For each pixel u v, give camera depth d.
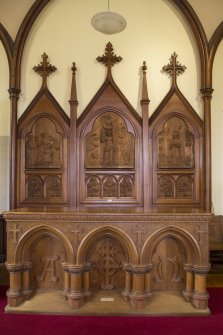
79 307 2.54
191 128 4.02
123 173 3.97
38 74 4.09
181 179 4.00
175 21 4.10
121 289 2.81
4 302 2.76
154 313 2.47
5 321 2.38
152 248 2.63
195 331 2.25
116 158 4.00
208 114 3.94
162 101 4.04
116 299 2.67
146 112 3.94
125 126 4.02
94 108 4.02
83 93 4.07
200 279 2.56
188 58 4.09
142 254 2.56
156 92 4.07
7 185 4.19
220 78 4.21
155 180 3.97
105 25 3.48
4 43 3.99
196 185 3.98
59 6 4.10
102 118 4.03
